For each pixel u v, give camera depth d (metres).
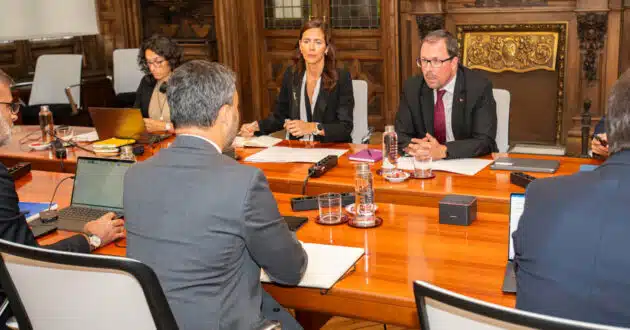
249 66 7.02
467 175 2.95
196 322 1.66
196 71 1.79
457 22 6.07
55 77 6.20
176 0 7.25
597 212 1.39
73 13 5.10
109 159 2.76
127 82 6.33
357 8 6.51
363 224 2.40
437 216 2.48
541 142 6.04
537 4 5.73
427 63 3.23
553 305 1.39
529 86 5.99
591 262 1.36
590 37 5.56
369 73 6.63
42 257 1.61
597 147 2.94
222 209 1.68
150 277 1.55
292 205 2.61
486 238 2.24
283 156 3.40
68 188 3.10
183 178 1.73
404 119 3.53
